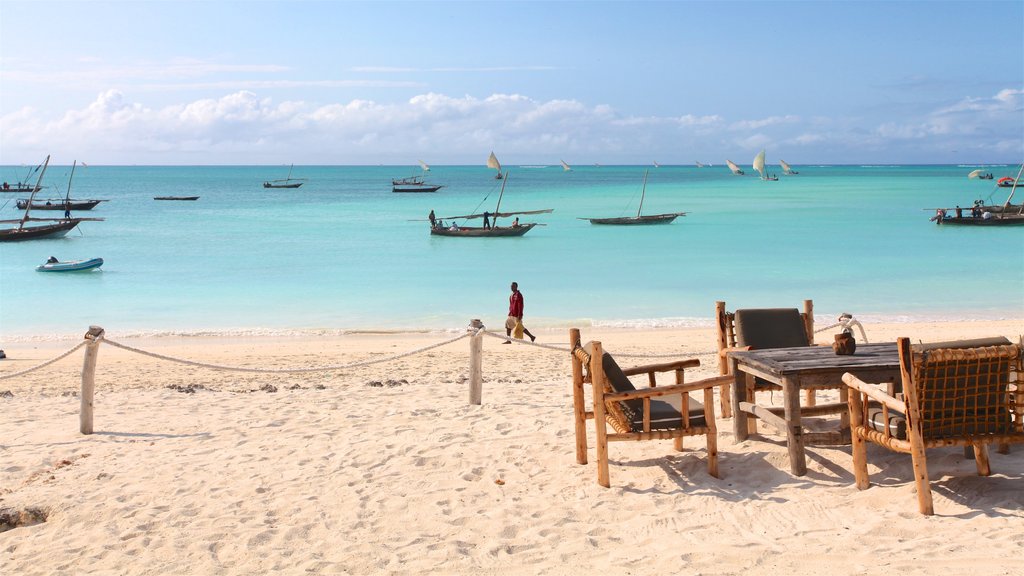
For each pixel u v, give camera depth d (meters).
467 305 26.73
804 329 8.23
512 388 11.71
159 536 5.99
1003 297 27.02
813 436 6.88
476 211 78.75
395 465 7.57
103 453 8.34
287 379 14.44
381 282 32.00
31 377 14.88
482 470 7.32
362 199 105.25
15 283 32.12
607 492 6.66
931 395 5.93
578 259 39.34
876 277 32.06
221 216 72.50
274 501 6.70
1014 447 7.18
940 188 134.50
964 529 5.56
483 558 5.48
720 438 7.96
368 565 5.42
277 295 29.06
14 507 6.60
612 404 6.96
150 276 34.00
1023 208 58.69
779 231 54.34
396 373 14.80
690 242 47.31
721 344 8.31
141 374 15.19
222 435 8.99
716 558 5.29
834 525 5.81
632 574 5.14
